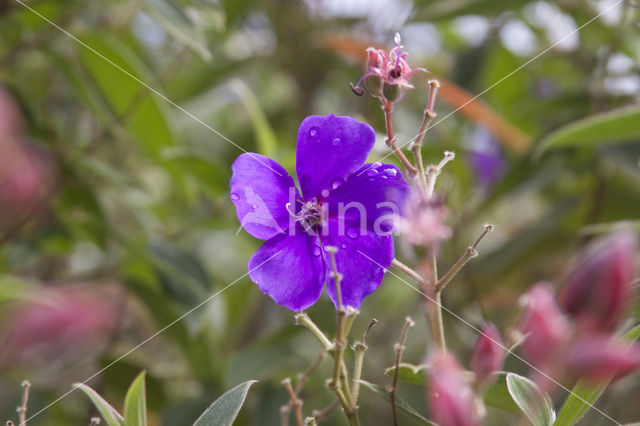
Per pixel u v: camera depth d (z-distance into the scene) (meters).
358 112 0.89
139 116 0.73
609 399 0.67
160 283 0.74
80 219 0.74
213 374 0.75
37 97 0.88
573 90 0.85
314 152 0.53
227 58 0.88
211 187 0.75
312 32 0.91
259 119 0.76
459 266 0.51
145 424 0.51
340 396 0.51
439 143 0.86
